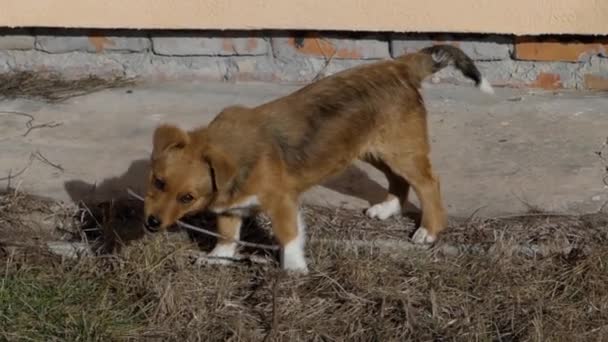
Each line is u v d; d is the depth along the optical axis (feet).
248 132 18.38
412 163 20.33
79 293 18.92
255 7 26.99
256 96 27.07
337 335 18.07
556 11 26.45
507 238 20.36
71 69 28.32
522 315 18.52
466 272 19.53
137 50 28.19
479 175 23.03
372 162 21.18
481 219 21.16
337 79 19.74
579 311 18.58
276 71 28.04
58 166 23.26
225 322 18.26
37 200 21.74
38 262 19.80
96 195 22.06
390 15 26.78
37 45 28.22
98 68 28.35
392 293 18.88
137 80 28.12
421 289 19.13
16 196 21.75
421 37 27.37
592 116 25.67
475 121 25.55
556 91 27.32
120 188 22.36
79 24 27.45
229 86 27.81
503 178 22.90
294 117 18.98
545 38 27.12
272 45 27.84
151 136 24.75
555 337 17.88
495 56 27.43
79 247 20.25
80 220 21.20
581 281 19.22
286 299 18.62
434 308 18.45
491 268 19.52
